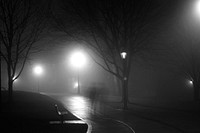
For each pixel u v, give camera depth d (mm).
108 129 15227
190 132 14055
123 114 21844
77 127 15188
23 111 21219
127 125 16500
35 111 21250
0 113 20094
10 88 25750
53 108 22969
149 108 26203
